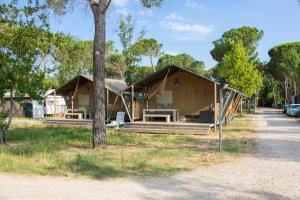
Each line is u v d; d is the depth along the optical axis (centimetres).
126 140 1454
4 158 973
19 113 3522
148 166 883
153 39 4662
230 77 3494
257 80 3553
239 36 5294
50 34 1443
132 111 2141
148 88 2342
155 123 1856
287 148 1230
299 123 2508
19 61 1365
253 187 679
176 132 1761
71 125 2297
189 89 2288
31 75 1399
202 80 2261
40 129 1961
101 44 1214
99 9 1207
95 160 927
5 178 770
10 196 625
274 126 2239
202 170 845
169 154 1059
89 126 2217
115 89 2498
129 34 4062
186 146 1293
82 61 4519
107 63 5100
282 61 5881
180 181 731
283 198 604
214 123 1878
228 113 2494
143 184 707
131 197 613
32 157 1001
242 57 3531
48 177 777
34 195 630
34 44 1397
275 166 898
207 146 1290
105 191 654
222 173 810
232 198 604
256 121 2781
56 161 929
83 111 2627
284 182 721
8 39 1343
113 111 2520
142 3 1361
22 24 1389
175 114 2111
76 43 3959
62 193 642
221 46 5409
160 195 625
